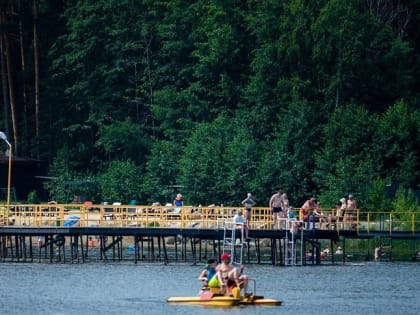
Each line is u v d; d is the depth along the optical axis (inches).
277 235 7839.6
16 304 6225.4
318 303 6314.0
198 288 6761.8
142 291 6648.6
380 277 7386.8
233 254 7696.9
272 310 6008.9
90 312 5984.3
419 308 6245.1
